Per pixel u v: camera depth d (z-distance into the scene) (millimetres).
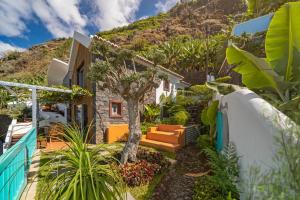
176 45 30344
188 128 10305
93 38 10156
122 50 7215
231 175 3967
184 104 13586
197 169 6480
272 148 2666
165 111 14555
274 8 11234
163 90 16594
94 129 11062
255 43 8781
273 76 4465
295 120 2424
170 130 10656
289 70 4402
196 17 64750
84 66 12875
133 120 7129
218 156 5203
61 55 60438
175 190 5062
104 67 6773
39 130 12883
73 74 16609
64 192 2572
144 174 5820
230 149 4387
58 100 13961
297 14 3893
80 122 13102
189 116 12273
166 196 4809
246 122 3654
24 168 5395
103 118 11430
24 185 5277
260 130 3033
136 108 7227
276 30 4250
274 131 2693
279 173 2285
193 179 5688
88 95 11391
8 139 10945
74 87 11453
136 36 58938
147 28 67188
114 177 2900
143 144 9883
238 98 4156
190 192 4879
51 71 21750
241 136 3953
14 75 48906
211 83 6691
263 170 2896
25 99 19141
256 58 4500
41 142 9383
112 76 7070
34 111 9609
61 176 2670
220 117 6445
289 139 2303
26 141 6137
